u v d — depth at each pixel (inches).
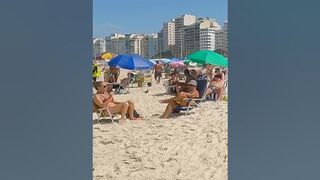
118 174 187.0
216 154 225.6
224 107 413.1
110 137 272.5
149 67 684.7
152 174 187.3
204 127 307.6
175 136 275.7
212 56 576.4
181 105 369.4
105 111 332.8
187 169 196.2
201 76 514.9
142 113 402.3
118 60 674.2
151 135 280.1
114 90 653.9
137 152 230.2
